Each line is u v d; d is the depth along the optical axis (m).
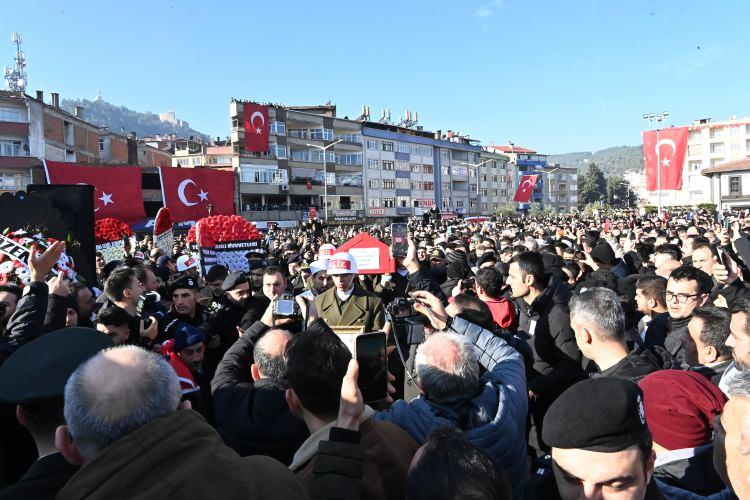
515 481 2.29
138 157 55.22
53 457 1.84
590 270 7.98
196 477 1.39
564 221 41.56
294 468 2.04
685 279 4.05
